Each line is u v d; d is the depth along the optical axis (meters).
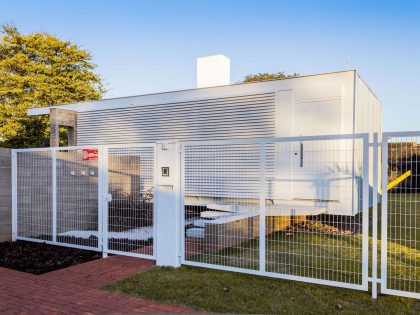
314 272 5.11
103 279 4.88
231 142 5.03
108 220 6.23
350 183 8.00
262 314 3.63
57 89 22.11
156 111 10.87
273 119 9.05
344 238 7.30
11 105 21.09
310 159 8.45
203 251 6.18
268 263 5.54
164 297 4.14
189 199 9.75
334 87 8.30
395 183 4.80
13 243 7.20
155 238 5.64
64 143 21.83
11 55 22.44
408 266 5.44
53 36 23.53
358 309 3.76
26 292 4.38
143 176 6.75
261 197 4.80
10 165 7.56
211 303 3.94
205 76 11.63
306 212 7.88
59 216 6.98
